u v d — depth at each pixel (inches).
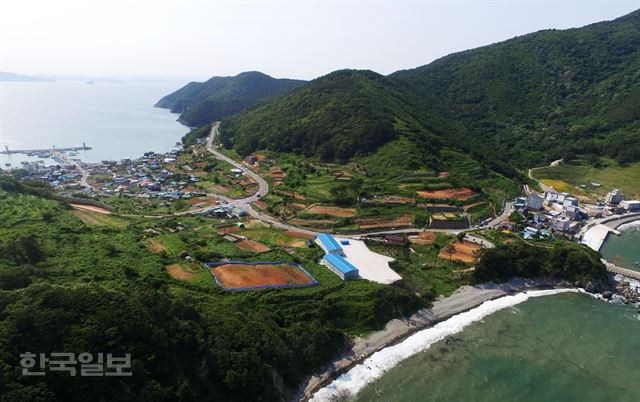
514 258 4249.5
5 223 3991.1
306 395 2610.7
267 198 6127.0
